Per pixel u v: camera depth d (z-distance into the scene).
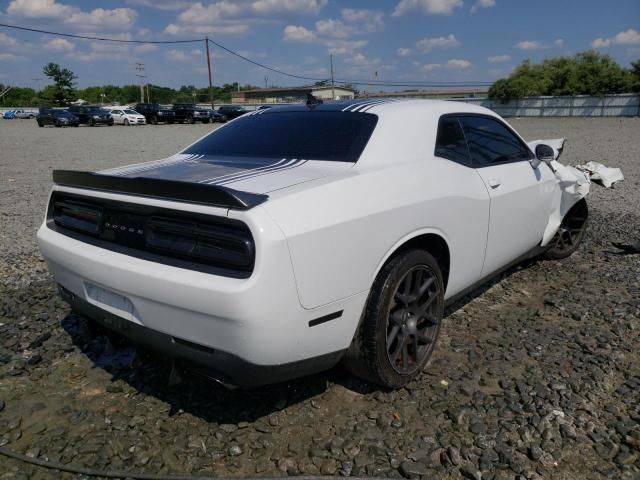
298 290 2.34
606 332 3.72
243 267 2.26
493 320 3.96
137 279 2.47
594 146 17.31
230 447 2.56
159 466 2.45
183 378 2.85
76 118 37.81
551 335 3.70
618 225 6.70
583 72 50.12
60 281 3.08
